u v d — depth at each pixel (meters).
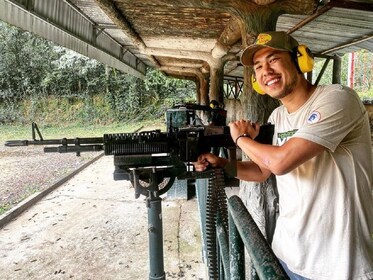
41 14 4.06
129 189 6.27
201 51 6.74
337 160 1.33
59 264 3.62
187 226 4.46
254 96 2.72
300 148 1.25
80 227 4.57
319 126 1.25
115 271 3.46
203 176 1.76
